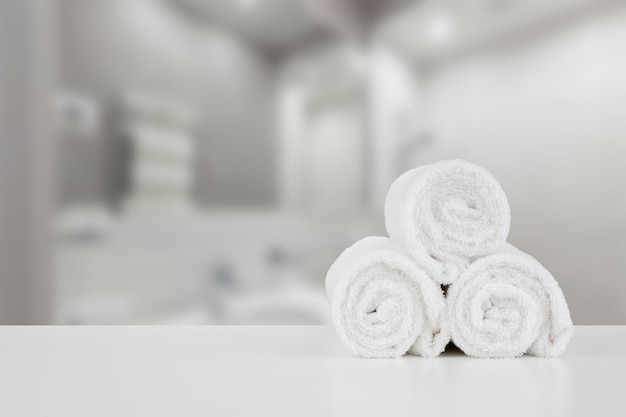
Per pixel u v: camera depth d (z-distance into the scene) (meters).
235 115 1.52
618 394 0.38
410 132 1.51
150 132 1.49
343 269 0.57
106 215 1.47
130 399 0.37
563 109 1.47
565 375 0.44
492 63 1.48
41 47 1.44
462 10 1.49
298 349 0.57
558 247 1.48
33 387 0.40
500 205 0.54
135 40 1.48
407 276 0.54
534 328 0.52
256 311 1.50
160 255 1.49
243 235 1.51
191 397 0.37
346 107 1.51
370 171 1.50
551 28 1.48
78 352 0.55
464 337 0.52
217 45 1.52
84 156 1.46
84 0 1.46
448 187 0.55
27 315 1.44
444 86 1.50
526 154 1.48
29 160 1.44
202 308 1.50
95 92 1.46
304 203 1.53
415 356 0.54
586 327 0.71
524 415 0.33
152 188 1.49
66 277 1.46
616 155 1.46
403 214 0.54
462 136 1.49
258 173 1.53
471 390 0.39
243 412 0.33
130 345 0.59
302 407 0.35
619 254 1.46
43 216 1.45
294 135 1.53
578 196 1.48
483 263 0.53
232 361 0.50
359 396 0.37
